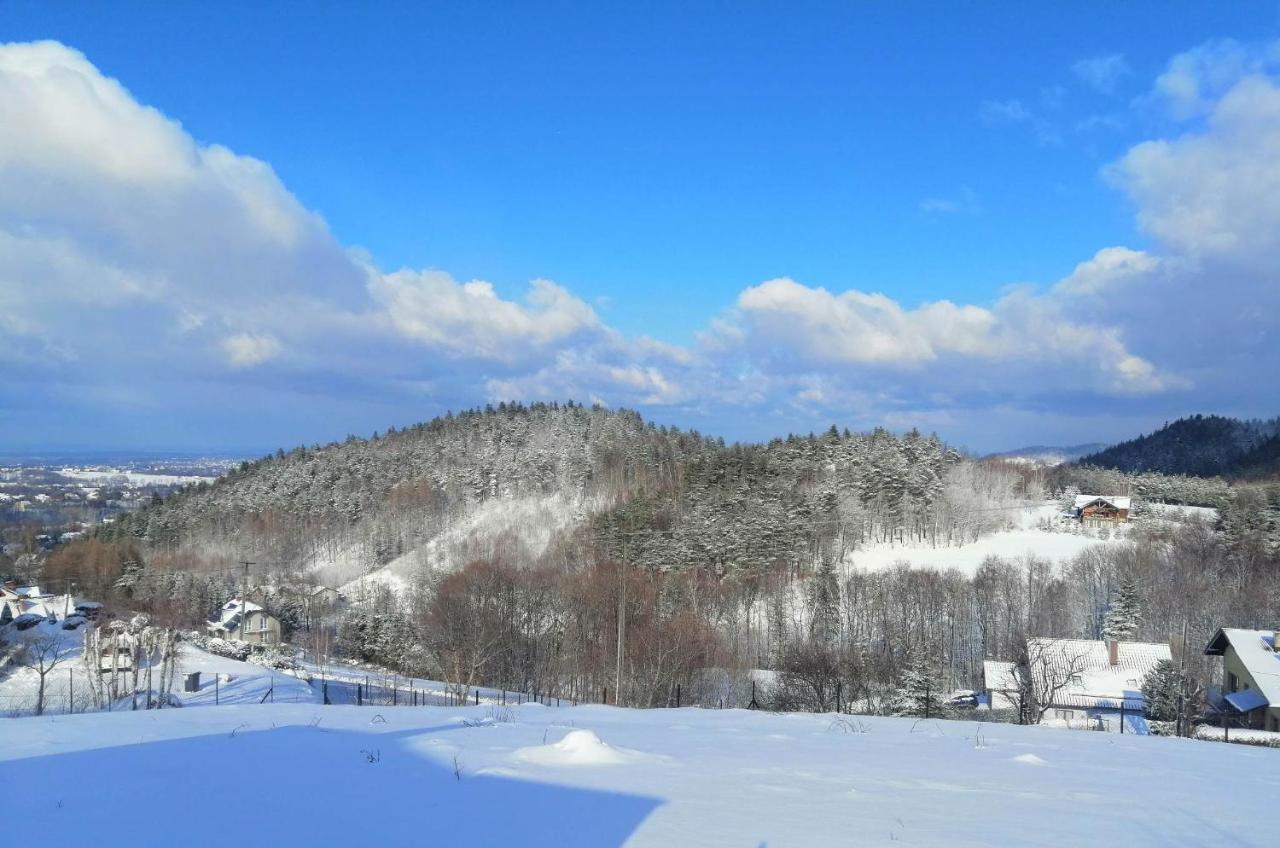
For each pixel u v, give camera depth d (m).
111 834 5.47
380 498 110.31
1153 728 31.16
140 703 34.47
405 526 98.69
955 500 85.31
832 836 5.58
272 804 6.34
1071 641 39.88
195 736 9.76
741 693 42.16
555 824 5.82
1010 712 34.03
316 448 143.88
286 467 131.50
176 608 69.50
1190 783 8.59
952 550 77.12
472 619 46.25
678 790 7.07
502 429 137.12
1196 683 36.16
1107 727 31.70
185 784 7.00
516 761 8.27
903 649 44.72
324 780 7.27
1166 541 76.25
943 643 54.09
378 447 139.38
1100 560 67.81
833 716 16.53
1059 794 7.54
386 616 64.12
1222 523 73.81
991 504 91.06
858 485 84.19
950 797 7.21
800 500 74.38
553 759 8.42
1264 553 65.31
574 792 6.88
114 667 38.19
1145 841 5.72
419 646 57.94
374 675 53.19
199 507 116.44
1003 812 6.58
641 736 11.39
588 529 76.38
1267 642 36.62
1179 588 59.44
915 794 7.31
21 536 102.31
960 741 12.02
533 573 57.06
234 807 6.23
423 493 107.50
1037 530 87.12
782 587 61.81
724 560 64.81
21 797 6.48
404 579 85.75
